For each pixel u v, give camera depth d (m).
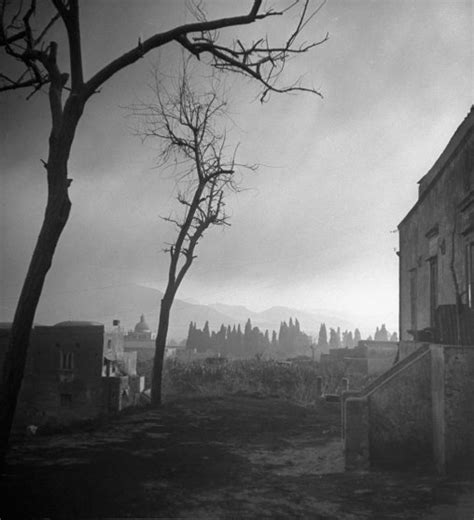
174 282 19.25
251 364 40.41
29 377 34.62
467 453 8.52
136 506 7.05
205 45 8.18
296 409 19.50
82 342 34.59
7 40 7.76
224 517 6.65
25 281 7.14
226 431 13.86
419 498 7.42
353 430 9.72
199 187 18.91
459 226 12.23
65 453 10.55
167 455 10.57
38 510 6.75
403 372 9.95
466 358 8.66
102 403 33.50
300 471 9.52
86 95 7.63
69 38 7.63
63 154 7.47
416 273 17.56
